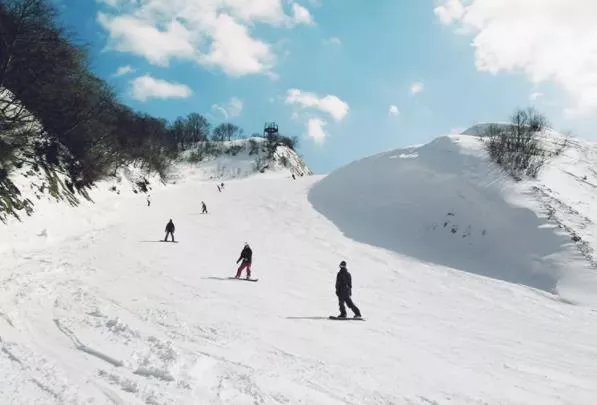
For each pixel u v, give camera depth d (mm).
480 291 22328
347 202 45188
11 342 8148
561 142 48062
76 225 28953
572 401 8141
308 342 10250
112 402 5957
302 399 6750
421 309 17125
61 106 34969
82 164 39438
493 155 41281
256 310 13312
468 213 34594
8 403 5605
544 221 29797
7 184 25172
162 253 23672
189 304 12992
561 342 13945
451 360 10211
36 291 12398
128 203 44812
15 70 30078
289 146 139500
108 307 11539
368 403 6957
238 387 6918
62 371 6926
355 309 13719
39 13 29297
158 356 7867
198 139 140000
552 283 24453
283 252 28594
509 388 8531
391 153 52438
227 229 36031
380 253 30484
